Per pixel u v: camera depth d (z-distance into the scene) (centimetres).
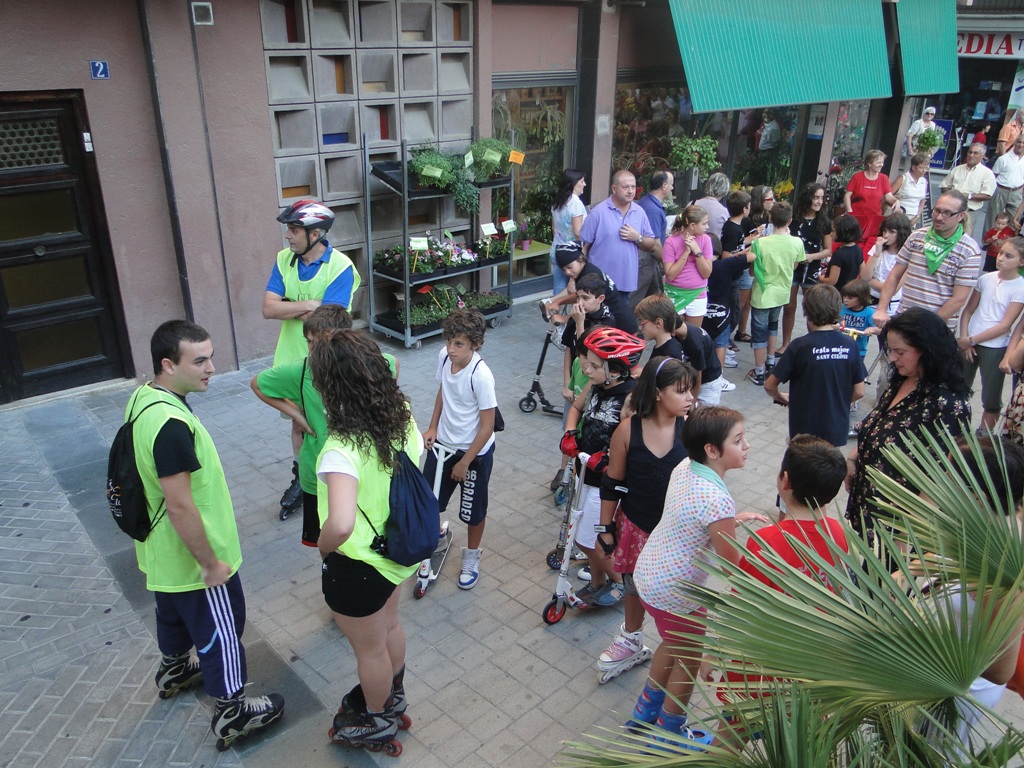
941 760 190
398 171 789
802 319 1028
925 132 1408
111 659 401
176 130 654
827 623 194
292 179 749
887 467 374
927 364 369
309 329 392
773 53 1027
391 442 294
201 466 309
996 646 189
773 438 675
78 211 641
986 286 597
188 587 320
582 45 954
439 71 818
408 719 363
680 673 331
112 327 687
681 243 714
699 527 313
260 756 347
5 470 570
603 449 412
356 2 737
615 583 450
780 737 182
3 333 635
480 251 855
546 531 529
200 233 692
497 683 395
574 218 834
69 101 613
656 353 492
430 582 469
